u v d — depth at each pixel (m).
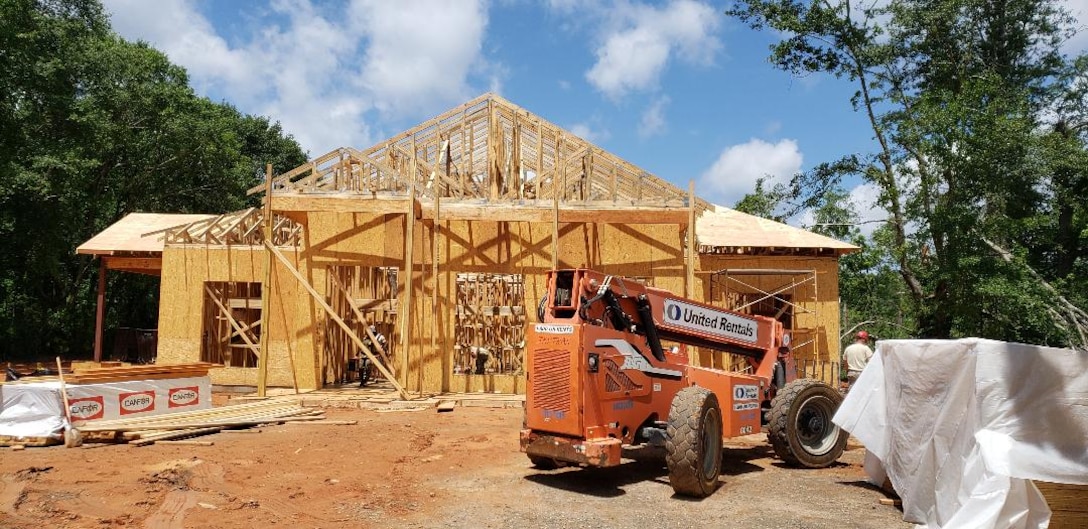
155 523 5.38
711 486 6.81
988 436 5.03
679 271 15.16
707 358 17.02
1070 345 19.72
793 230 19.30
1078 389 4.98
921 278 24.97
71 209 24.81
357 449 8.69
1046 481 4.72
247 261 16.97
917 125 21.64
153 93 28.78
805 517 6.05
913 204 21.95
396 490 6.69
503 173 15.43
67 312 27.92
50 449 8.32
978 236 20.52
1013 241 23.33
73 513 5.54
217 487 6.54
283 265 15.97
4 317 25.48
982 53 26.97
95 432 8.74
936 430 5.64
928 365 5.84
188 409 10.89
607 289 7.06
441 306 14.95
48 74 22.98
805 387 8.30
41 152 23.31
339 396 13.96
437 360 14.79
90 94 27.28
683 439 6.51
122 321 30.98
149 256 20.61
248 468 7.42
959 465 5.35
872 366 6.93
